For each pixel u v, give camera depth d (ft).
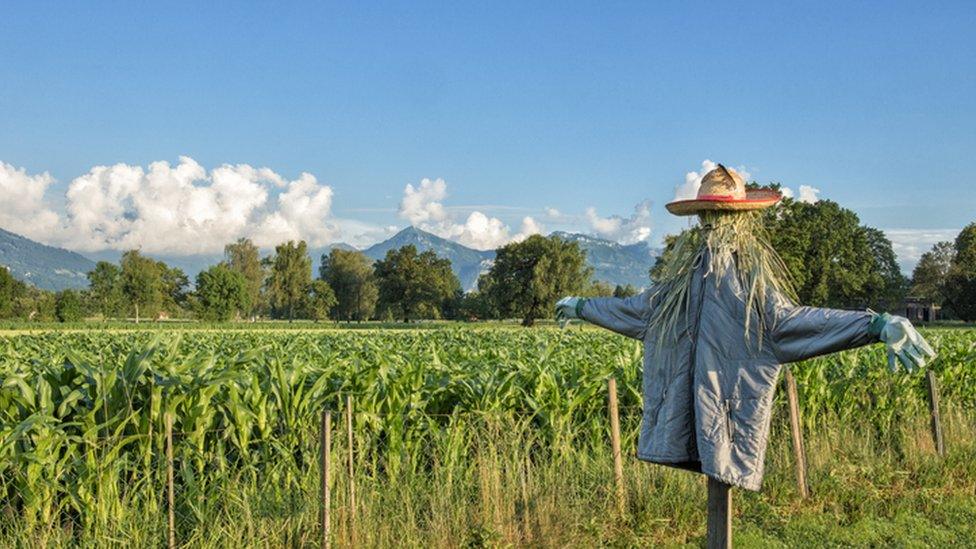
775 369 14.55
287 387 25.09
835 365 39.81
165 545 21.35
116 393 22.81
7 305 372.58
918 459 32.76
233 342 82.53
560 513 24.17
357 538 21.57
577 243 330.13
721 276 14.85
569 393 30.66
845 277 247.09
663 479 27.63
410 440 27.25
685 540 24.97
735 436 14.53
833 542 25.44
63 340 96.58
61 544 20.75
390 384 26.66
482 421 27.86
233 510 22.58
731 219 15.24
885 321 13.15
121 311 408.87
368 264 494.59
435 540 22.43
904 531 26.50
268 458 24.54
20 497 22.03
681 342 15.15
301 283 500.33
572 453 29.40
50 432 21.18
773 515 27.43
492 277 332.80
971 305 291.17
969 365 43.83
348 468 24.18
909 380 39.63
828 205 253.24
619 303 16.47
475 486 25.66
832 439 34.17
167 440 21.68
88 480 21.21
